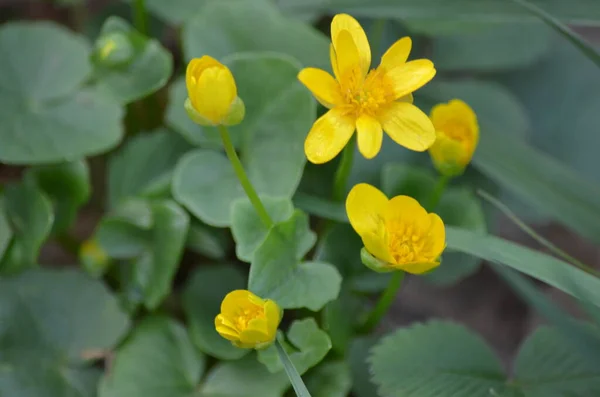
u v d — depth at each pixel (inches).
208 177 17.2
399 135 15.7
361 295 17.5
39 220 17.3
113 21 18.0
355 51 15.6
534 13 16.8
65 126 17.7
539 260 15.9
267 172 17.2
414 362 16.3
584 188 17.9
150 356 17.0
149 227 17.3
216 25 18.0
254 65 17.3
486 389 16.2
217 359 17.3
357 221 15.6
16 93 17.9
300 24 18.1
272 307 15.4
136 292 17.3
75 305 17.2
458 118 16.4
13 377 16.8
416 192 17.6
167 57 17.9
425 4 17.8
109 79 17.8
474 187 18.5
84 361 17.0
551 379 16.3
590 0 17.3
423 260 15.6
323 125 15.7
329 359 16.9
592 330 16.2
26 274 17.2
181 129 17.5
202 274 17.4
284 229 16.2
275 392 16.6
